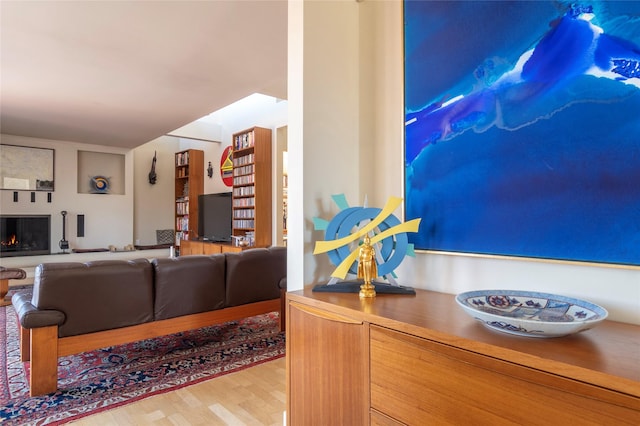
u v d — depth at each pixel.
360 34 1.88
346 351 1.23
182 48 2.88
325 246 1.50
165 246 7.91
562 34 1.18
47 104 4.38
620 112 1.06
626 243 1.05
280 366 2.45
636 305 1.06
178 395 2.05
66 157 6.72
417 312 1.18
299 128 1.68
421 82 1.58
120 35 2.67
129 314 2.29
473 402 0.91
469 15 1.42
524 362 0.82
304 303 1.40
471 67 1.41
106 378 2.26
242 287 2.86
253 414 1.85
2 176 6.12
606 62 1.08
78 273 2.11
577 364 0.76
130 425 1.75
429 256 1.59
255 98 6.50
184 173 8.30
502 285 1.35
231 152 7.08
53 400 1.99
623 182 1.05
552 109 1.19
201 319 2.64
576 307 1.04
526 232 1.25
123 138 6.43
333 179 1.76
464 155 1.43
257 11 2.36
